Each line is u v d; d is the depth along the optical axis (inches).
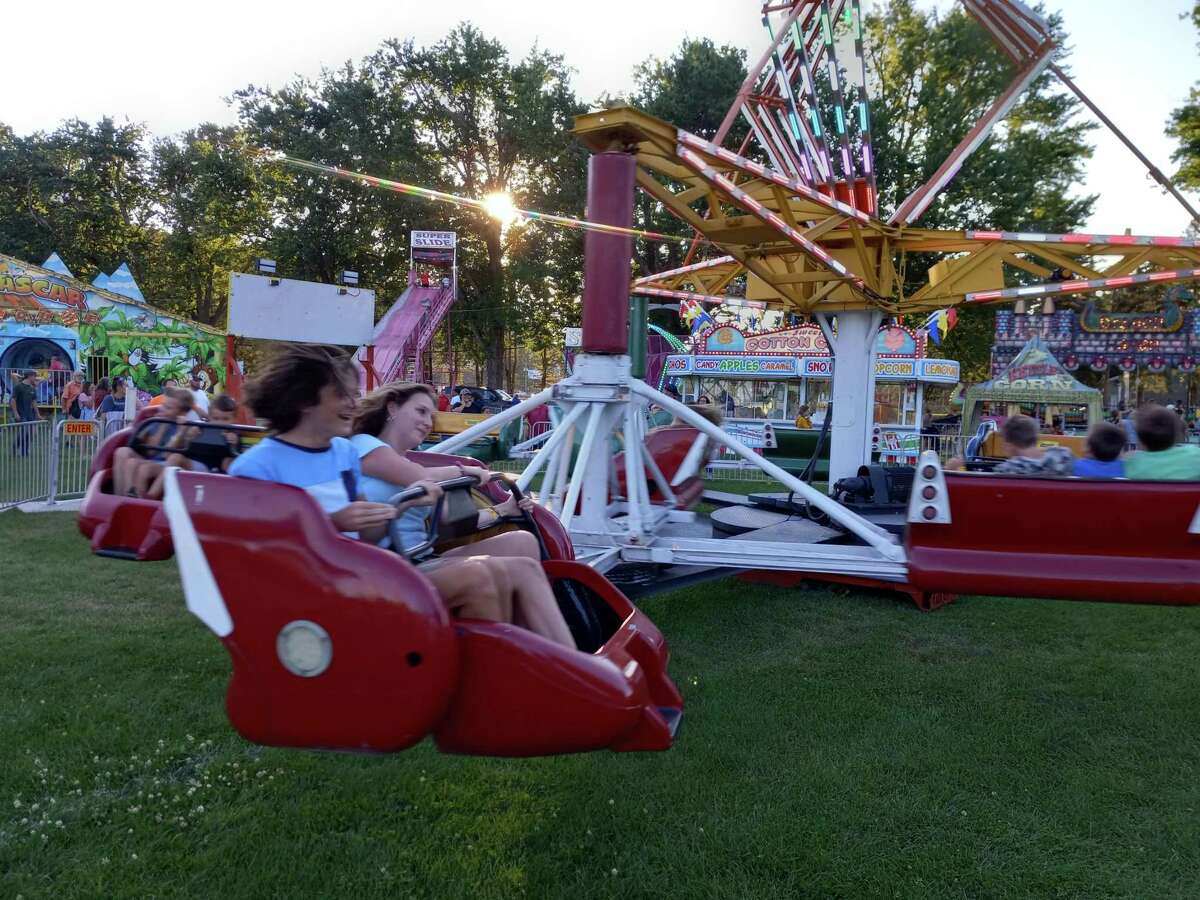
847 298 283.6
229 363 649.0
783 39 237.5
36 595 217.0
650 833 111.3
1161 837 112.6
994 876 102.8
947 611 224.1
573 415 178.4
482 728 90.7
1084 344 933.8
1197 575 133.2
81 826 109.9
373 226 1448.1
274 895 97.0
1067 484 137.0
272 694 87.7
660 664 115.3
